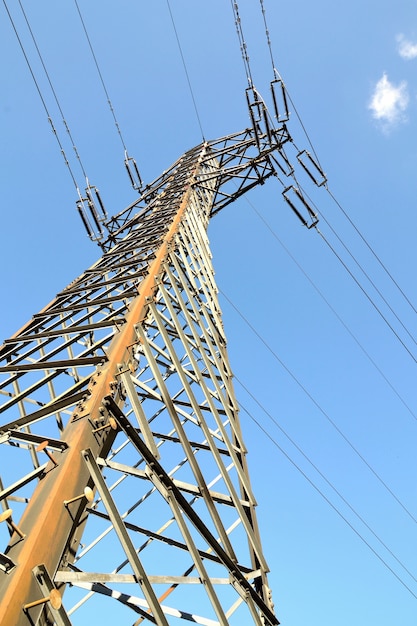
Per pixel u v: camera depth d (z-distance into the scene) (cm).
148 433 1010
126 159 3388
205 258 2414
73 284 2080
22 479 825
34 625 625
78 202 2989
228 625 909
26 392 1153
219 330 2020
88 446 880
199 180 2994
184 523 931
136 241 2209
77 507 795
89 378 1067
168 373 1534
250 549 1245
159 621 741
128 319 1303
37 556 677
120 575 754
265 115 3045
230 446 1384
